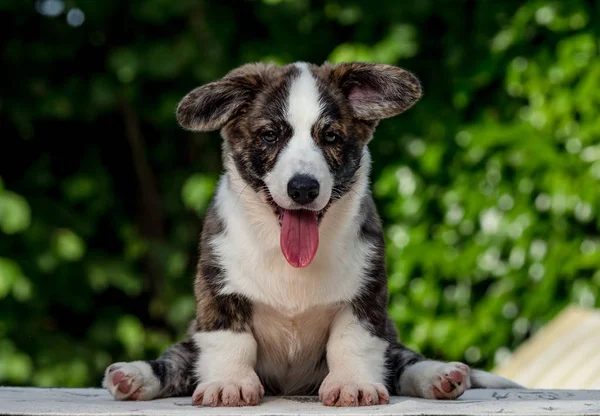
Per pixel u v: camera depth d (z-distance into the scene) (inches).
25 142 353.1
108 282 345.7
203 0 344.2
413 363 183.0
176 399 173.5
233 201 184.9
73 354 328.2
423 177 315.9
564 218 301.0
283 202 173.3
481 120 314.2
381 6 323.0
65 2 334.3
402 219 317.7
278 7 333.4
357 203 183.6
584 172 297.9
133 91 341.4
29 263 320.8
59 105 332.5
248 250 178.9
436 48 328.5
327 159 181.9
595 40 301.9
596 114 301.1
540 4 303.3
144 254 362.3
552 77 303.0
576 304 299.0
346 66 187.9
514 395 178.9
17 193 339.3
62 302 339.6
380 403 163.3
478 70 311.6
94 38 348.8
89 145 354.0
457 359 307.9
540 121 302.0
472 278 309.4
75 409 146.6
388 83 186.4
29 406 151.7
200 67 335.0
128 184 374.6
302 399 176.2
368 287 179.0
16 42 337.1
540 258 301.3
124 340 333.7
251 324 181.9
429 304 310.0
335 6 330.3
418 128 318.0
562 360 249.8
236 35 349.1
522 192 302.5
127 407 152.4
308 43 337.7
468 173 310.0
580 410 142.6
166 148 370.9
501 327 305.1
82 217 342.0
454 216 311.4
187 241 360.2
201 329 180.7
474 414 139.3
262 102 185.9
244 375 172.4
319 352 187.2
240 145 187.2
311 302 177.8
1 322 320.5
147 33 349.4
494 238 305.3
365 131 191.2
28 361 313.7
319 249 177.8
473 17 319.9
